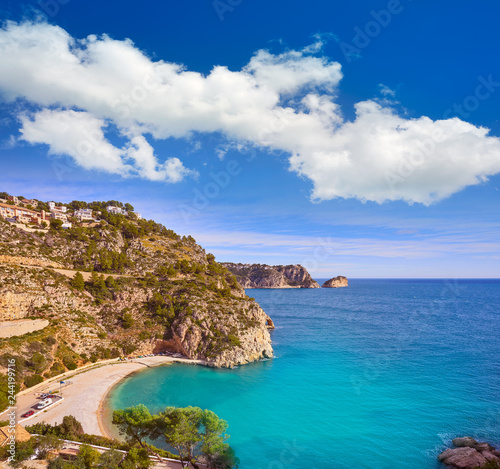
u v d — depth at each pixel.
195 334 101.69
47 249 121.00
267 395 75.75
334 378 88.06
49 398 62.53
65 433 49.28
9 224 120.69
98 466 38.09
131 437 52.59
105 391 71.44
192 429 44.88
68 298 99.25
